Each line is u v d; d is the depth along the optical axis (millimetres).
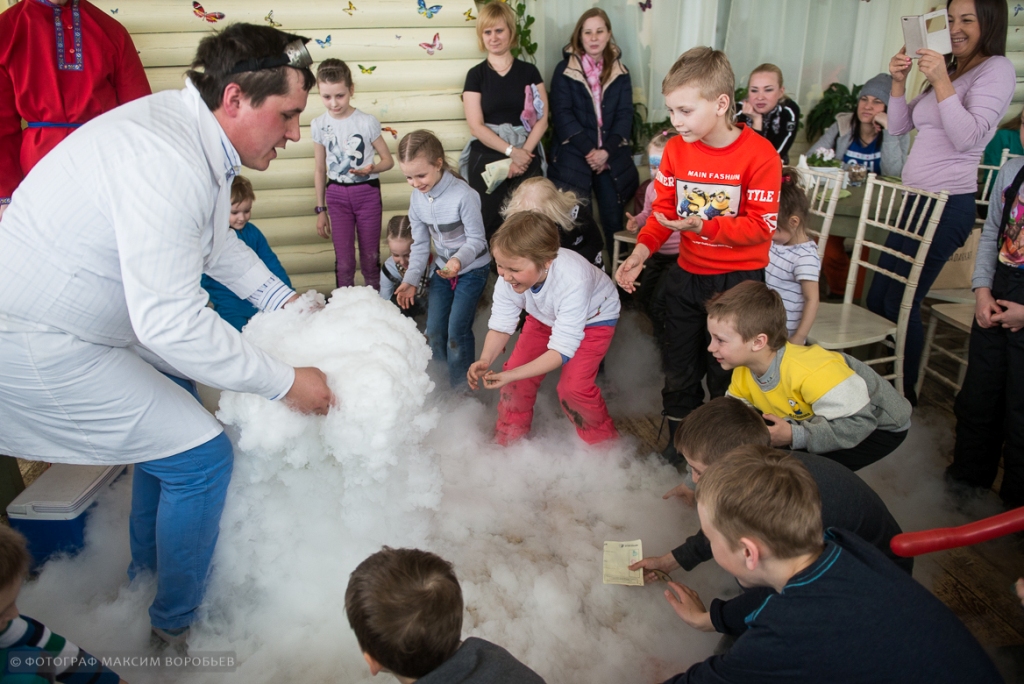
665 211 2625
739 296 1958
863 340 2787
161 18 3734
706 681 1347
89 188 1438
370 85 4039
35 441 1665
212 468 1727
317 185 4000
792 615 1215
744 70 4602
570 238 2986
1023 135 2328
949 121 2783
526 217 2203
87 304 1521
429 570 1322
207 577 1897
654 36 4426
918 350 3051
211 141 1549
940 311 2959
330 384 1742
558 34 4371
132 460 1681
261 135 1584
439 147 2844
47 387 1557
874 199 3666
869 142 4191
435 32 3996
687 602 1776
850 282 3150
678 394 2697
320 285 4438
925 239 2752
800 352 1998
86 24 2998
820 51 4578
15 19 2869
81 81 2996
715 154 2396
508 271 2240
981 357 2314
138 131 1445
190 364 1515
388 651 1250
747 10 4430
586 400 2584
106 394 1595
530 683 1223
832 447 1933
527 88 3916
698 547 1879
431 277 3111
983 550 2225
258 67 1496
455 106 4145
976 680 1197
